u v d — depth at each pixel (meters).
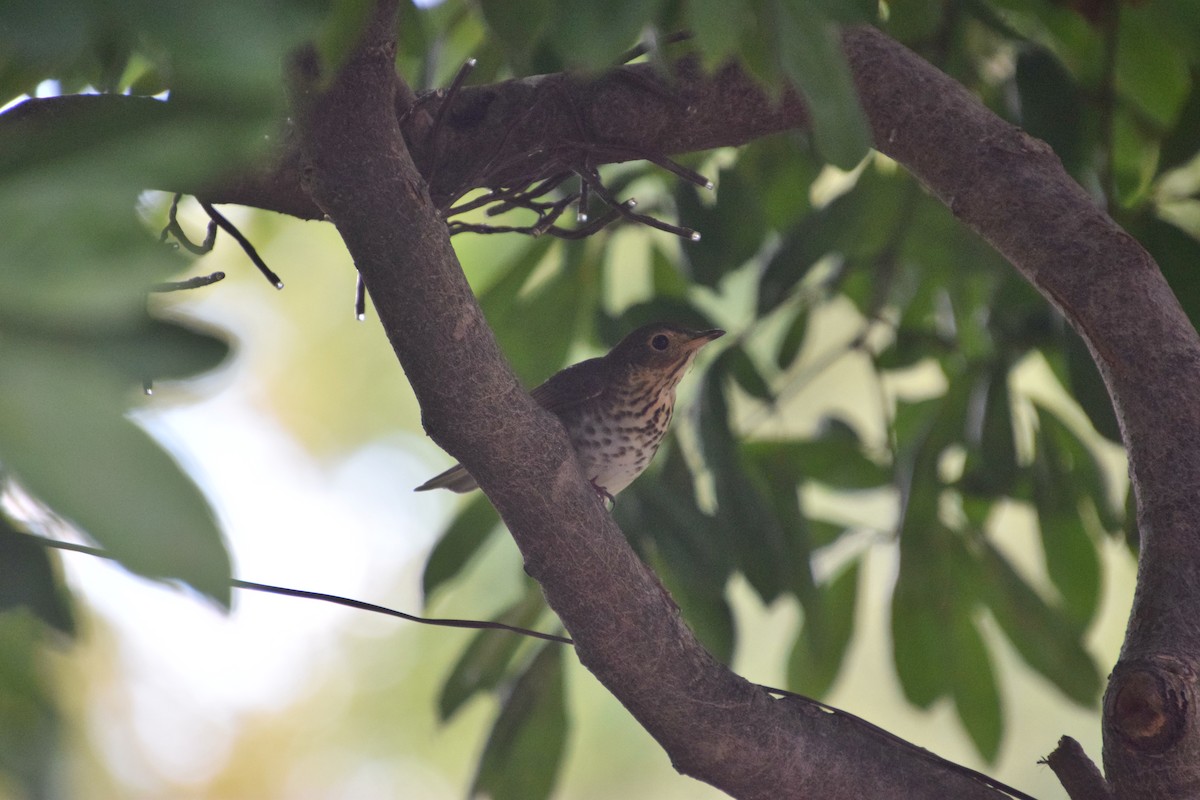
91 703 6.52
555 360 9.05
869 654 14.97
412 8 7.32
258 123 2.31
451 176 6.46
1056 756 5.21
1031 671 8.77
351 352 16.03
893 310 9.64
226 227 6.09
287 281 14.77
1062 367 8.68
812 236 8.49
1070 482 8.73
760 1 3.47
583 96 6.48
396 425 16.56
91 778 3.20
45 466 2.14
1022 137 6.27
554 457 5.43
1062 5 7.96
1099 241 5.83
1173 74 8.23
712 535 8.09
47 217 2.18
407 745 16.39
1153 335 5.57
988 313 8.67
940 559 8.73
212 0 2.34
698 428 8.25
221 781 15.86
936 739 14.68
